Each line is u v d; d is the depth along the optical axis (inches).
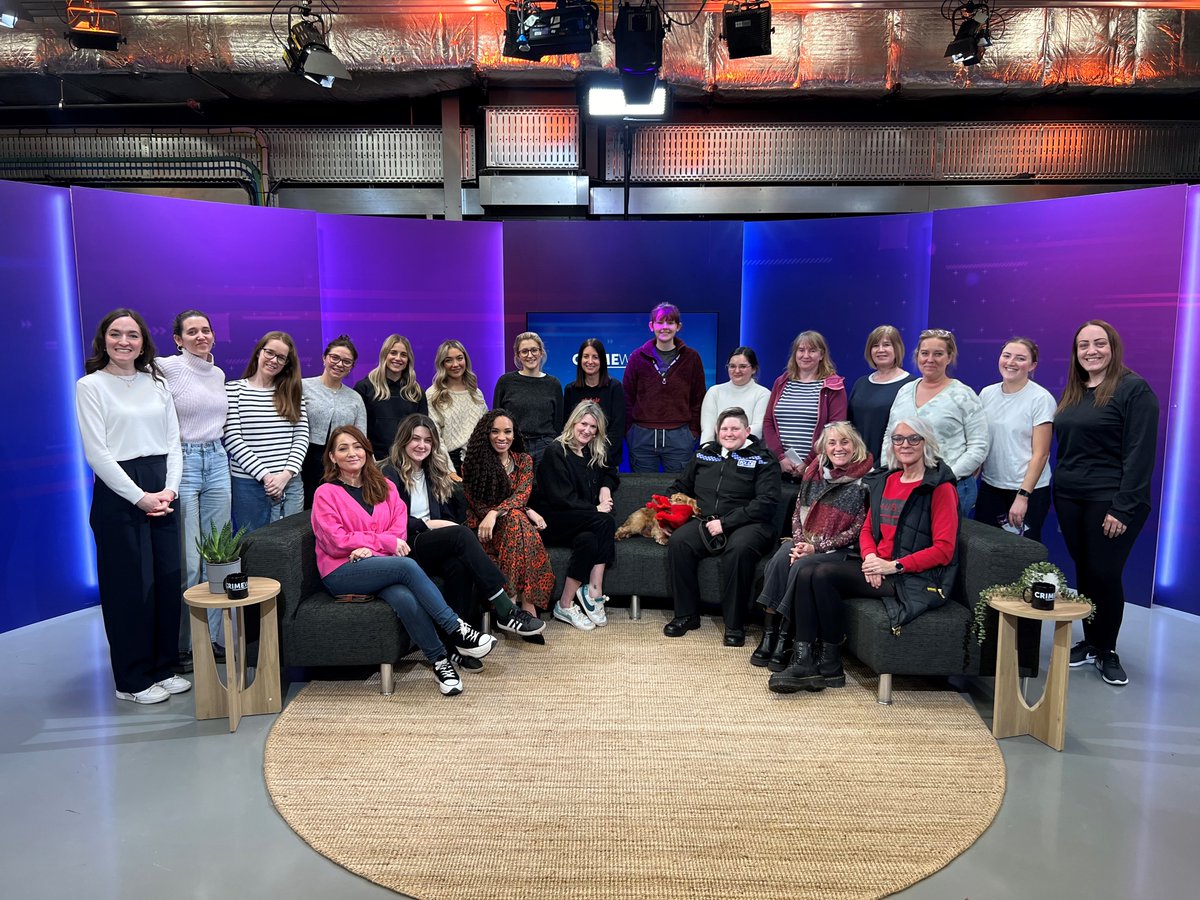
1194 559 162.9
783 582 130.8
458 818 89.8
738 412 150.2
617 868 80.8
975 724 113.7
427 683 127.0
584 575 150.0
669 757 103.7
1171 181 237.8
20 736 110.5
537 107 238.2
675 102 248.8
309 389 150.5
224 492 135.6
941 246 200.4
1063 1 206.1
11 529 151.3
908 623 115.6
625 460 236.4
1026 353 139.2
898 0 208.4
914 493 121.0
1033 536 142.0
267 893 77.6
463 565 133.4
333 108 259.8
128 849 84.9
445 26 211.8
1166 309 158.4
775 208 246.5
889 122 242.7
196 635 113.4
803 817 90.0
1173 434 164.1
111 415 115.8
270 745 106.7
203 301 183.6
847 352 221.8
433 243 223.0
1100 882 79.3
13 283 149.2
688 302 229.5
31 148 247.1
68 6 196.2
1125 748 107.3
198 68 212.2
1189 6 207.0
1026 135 238.7
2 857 83.5
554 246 227.5
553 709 117.6
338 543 121.8
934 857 82.8
